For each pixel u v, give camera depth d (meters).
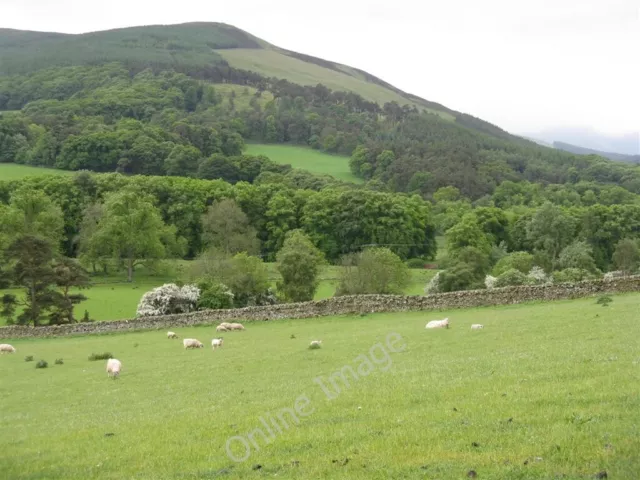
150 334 53.00
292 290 79.88
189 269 91.19
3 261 93.12
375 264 79.06
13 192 141.25
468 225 116.00
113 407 23.94
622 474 11.52
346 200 144.50
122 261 113.69
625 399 15.70
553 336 28.56
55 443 18.95
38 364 37.41
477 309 48.91
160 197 149.00
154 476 14.73
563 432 13.92
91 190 150.25
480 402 17.30
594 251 126.50
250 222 150.12
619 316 32.56
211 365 32.06
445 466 13.01
